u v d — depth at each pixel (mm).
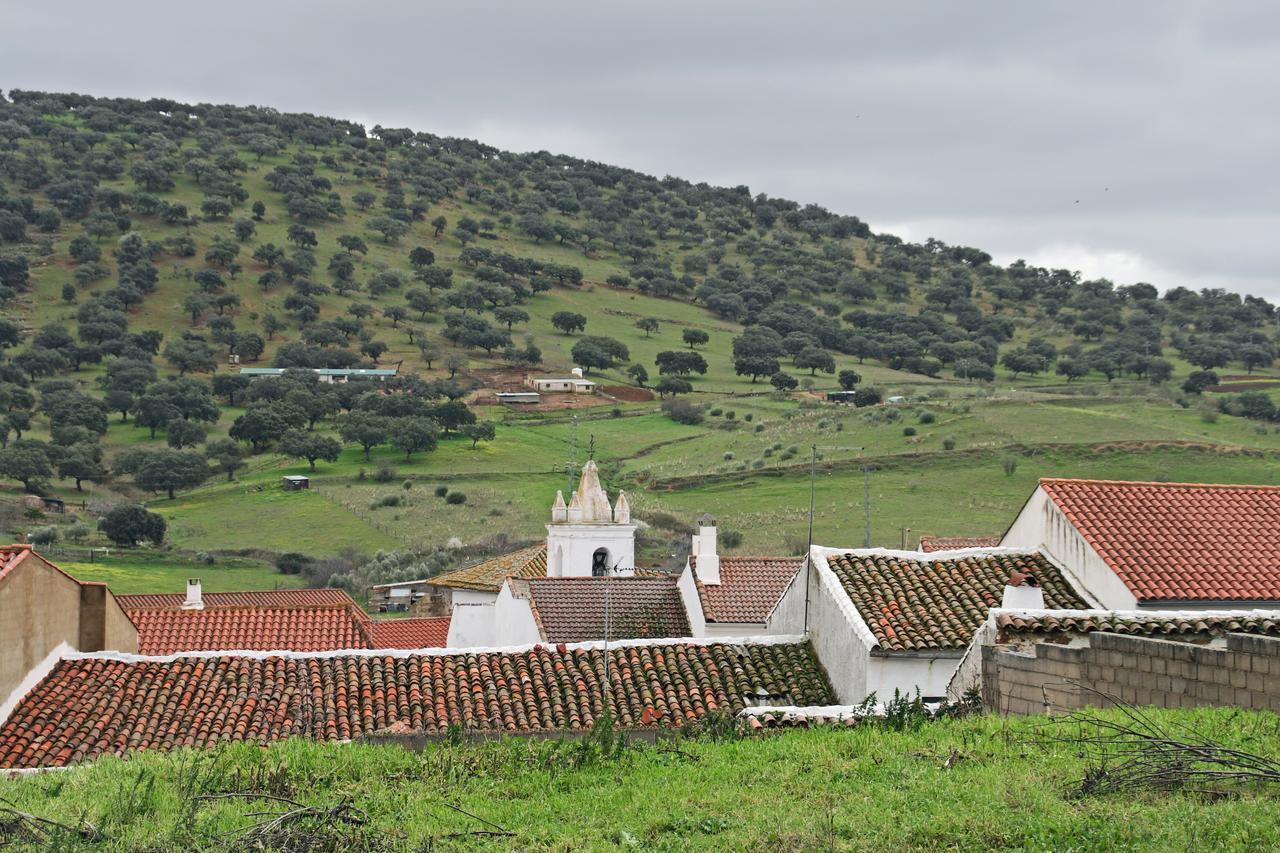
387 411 163375
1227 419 137375
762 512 103000
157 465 140250
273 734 24906
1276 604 25781
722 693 27234
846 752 18516
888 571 28734
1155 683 18266
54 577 27234
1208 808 14055
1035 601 22328
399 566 98375
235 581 97000
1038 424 129750
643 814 16125
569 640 37094
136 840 15656
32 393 184125
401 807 17172
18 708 25250
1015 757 17031
